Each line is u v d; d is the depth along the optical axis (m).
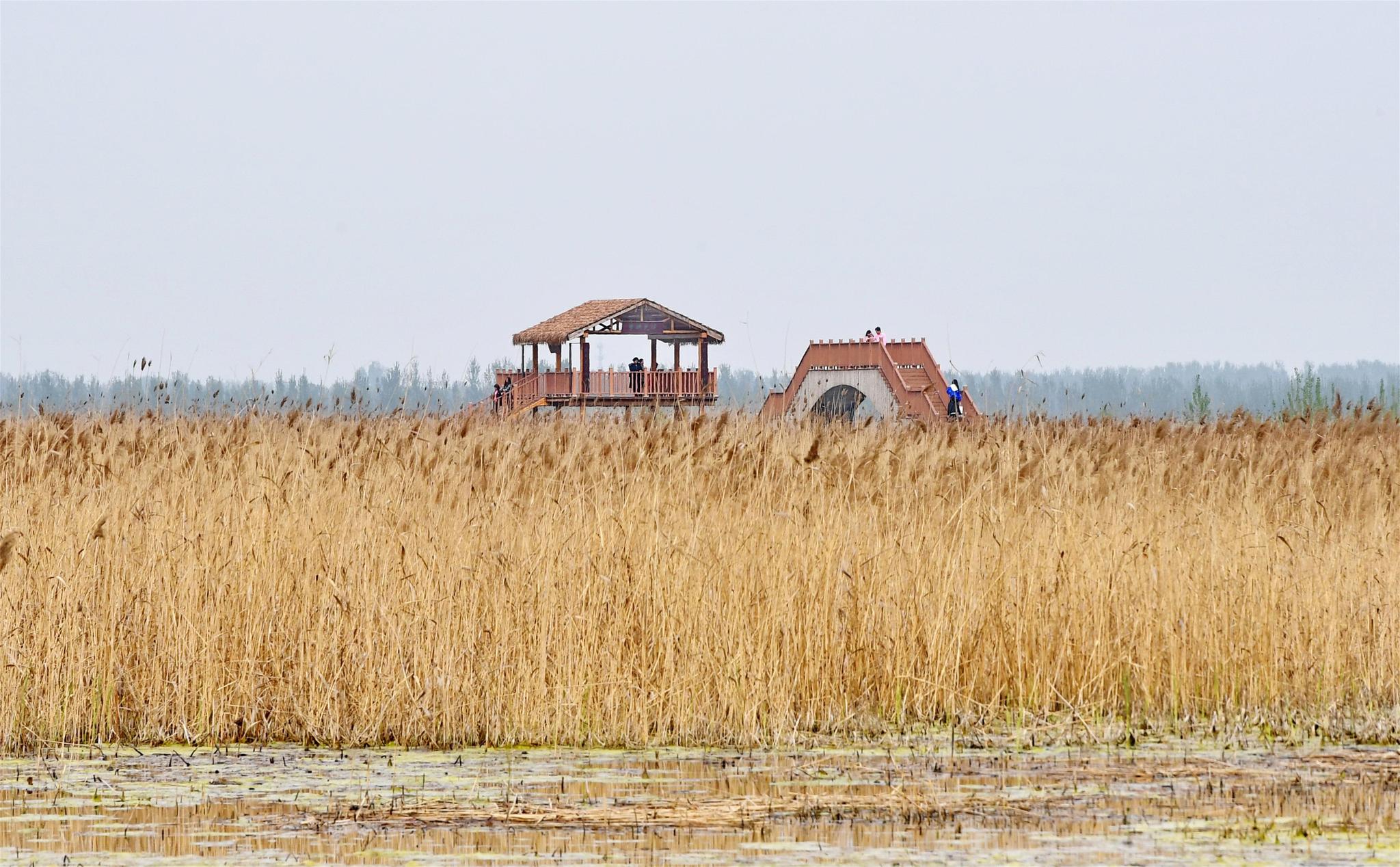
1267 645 48.78
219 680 45.41
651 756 42.56
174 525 48.75
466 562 47.12
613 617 45.88
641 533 48.50
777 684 45.22
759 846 32.03
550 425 58.91
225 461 52.66
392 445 54.28
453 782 38.72
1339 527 56.16
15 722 43.66
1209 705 48.25
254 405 57.97
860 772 39.91
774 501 51.97
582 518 49.31
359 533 47.97
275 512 49.16
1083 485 55.69
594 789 37.81
